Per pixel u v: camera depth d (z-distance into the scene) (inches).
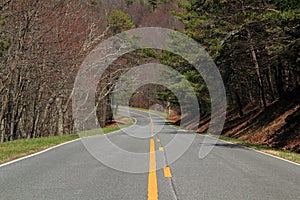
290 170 404.8
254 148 697.6
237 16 811.4
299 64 810.8
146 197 263.1
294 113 977.5
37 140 797.2
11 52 971.9
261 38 848.9
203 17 987.3
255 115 1338.6
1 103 1091.3
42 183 312.3
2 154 520.4
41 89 1222.3
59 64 1103.6
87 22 1275.8
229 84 1378.0
